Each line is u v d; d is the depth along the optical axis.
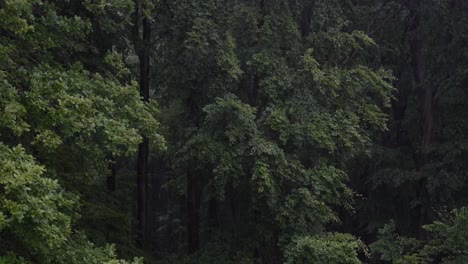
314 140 12.73
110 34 11.27
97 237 11.29
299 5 14.31
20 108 6.79
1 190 6.56
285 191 13.12
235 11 13.34
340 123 13.06
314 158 13.29
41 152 8.41
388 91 14.48
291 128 12.62
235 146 12.43
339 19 14.28
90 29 8.78
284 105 13.06
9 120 6.61
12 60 7.93
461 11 16.06
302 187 12.60
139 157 15.98
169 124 14.50
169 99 13.88
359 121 13.89
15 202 5.89
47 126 7.28
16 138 8.23
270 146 12.20
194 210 16.27
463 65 15.84
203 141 12.44
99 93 8.52
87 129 7.36
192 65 12.91
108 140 7.82
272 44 13.34
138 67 16.11
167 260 14.71
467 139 15.60
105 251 7.98
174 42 13.62
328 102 13.51
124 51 13.52
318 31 14.40
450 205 15.41
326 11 14.09
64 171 9.34
